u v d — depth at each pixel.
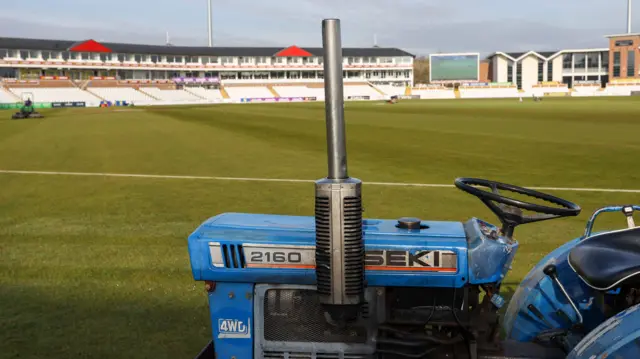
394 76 134.12
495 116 39.75
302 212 10.02
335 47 2.49
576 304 3.30
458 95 119.50
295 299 3.09
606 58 131.50
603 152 18.06
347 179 2.61
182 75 123.00
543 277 3.44
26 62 101.44
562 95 117.12
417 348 2.97
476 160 16.59
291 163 16.45
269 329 3.13
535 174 14.00
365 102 87.75
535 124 31.08
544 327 3.36
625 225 8.70
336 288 2.63
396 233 3.08
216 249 3.07
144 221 9.19
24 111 47.72
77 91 97.38
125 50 112.81
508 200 2.95
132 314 5.21
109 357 4.36
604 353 2.55
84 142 23.25
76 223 9.04
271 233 3.10
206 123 34.28
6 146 21.84
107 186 12.71
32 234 8.29
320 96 117.06
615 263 2.78
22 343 4.58
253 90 118.19
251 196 11.48
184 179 13.66
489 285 3.01
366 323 3.04
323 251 2.63
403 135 24.50
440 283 2.97
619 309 3.17
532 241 7.68
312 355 3.10
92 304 5.45
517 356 2.94
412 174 14.14
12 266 6.64
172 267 6.61
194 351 4.48
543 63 134.00
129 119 40.50
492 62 140.75
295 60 128.25
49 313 5.22
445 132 25.92
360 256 2.64
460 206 10.37
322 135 25.14
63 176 14.21
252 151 19.44
